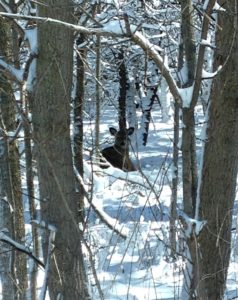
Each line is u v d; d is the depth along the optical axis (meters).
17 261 6.75
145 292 7.18
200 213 5.27
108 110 31.52
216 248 5.29
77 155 6.50
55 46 4.57
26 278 6.85
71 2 4.59
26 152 6.11
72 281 4.74
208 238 5.27
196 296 4.96
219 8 4.95
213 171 5.24
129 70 21.02
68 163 4.75
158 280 7.58
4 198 6.61
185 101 4.94
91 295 4.83
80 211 5.64
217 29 5.19
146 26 5.12
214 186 5.24
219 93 5.22
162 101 30.58
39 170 4.78
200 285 5.04
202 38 4.70
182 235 5.35
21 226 6.86
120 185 13.33
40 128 4.69
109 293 6.95
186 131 5.03
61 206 4.72
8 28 6.43
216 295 5.37
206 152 5.29
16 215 6.80
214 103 5.26
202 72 4.83
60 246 4.72
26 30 4.80
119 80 22.34
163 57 4.79
